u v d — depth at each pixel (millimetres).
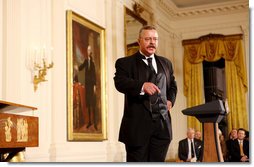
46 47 7250
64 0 8078
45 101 7141
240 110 13930
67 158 7504
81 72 8562
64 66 7887
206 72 14664
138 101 3201
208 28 14766
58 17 7707
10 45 6285
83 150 8352
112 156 9344
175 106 14711
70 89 7996
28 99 6602
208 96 14508
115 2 10312
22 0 6668
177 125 14602
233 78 14148
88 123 8680
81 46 8633
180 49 15070
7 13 6336
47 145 7137
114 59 10102
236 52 14219
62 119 7609
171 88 3426
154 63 3352
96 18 9531
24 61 6582
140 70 3271
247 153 10578
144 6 12227
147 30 3281
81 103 8453
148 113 3166
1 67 6188
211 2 14484
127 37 10945
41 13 7191
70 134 7883
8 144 3990
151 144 3189
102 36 9586
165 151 3201
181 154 10398
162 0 13484
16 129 4180
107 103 9516
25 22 6707
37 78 6777
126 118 3232
